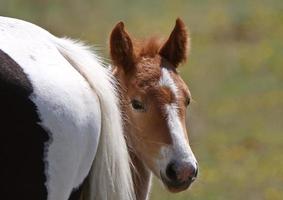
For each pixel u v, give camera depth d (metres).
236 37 35.16
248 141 23.61
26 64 8.30
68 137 8.45
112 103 9.04
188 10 39.00
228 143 23.34
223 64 31.27
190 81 28.84
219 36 35.16
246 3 39.88
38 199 8.34
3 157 8.05
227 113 25.91
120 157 9.06
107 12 37.75
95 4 38.59
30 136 8.16
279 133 24.48
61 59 8.77
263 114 26.16
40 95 8.23
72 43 9.32
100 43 30.97
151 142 9.84
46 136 8.28
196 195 17.47
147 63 10.24
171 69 10.27
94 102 8.85
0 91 7.98
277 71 30.55
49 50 8.73
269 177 20.77
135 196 10.30
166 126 9.75
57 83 8.44
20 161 8.12
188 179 9.66
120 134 9.10
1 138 8.02
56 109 8.34
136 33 32.31
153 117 9.83
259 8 38.78
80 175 8.77
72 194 8.71
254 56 32.31
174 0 40.75
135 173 10.20
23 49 8.46
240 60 31.81
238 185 19.97
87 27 34.62
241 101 27.25
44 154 8.30
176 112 9.84
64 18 35.69
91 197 9.01
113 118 9.02
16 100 8.06
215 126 24.73
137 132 9.96
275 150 22.95
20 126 8.09
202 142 23.20
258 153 22.73
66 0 37.72
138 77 10.05
